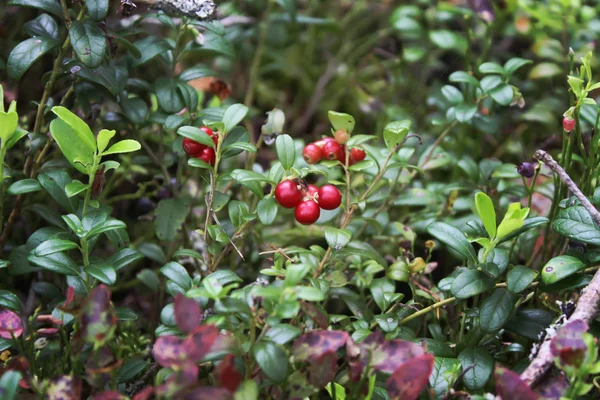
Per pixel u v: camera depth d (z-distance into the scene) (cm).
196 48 47
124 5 44
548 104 56
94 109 47
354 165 43
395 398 36
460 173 53
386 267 44
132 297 50
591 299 38
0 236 44
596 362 37
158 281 47
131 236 53
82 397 42
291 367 39
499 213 47
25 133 41
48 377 41
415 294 44
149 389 36
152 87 47
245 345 37
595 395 40
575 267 39
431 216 49
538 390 37
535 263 46
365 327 41
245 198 50
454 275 41
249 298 37
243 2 66
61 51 44
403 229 46
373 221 45
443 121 51
